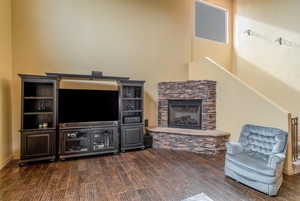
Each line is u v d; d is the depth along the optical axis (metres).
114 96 4.92
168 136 5.25
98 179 3.29
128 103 5.43
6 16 4.07
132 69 5.63
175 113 5.79
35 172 3.58
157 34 6.02
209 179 3.30
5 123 3.99
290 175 3.53
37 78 4.00
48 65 4.61
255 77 6.35
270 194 2.75
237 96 4.90
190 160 4.29
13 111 4.32
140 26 5.74
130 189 2.94
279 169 2.85
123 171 3.64
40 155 4.04
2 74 3.87
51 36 4.64
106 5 5.26
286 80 5.41
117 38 5.41
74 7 4.88
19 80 4.36
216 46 7.12
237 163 3.19
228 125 5.12
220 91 5.34
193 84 5.39
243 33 6.79
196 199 2.66
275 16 5.68
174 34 6.30
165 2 6.14
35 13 4.49
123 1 5.50
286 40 5.40
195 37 6.68
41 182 3.17
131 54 5.62
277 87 5.65
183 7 6.46
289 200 2.65
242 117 4.77
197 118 5.42
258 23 6.23
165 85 5.82
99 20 5.17
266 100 4.21
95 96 4.68
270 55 5.86
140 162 4.15
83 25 4.98
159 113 5.95
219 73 5.39
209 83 5.25
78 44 4.92
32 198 2.68
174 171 3.64
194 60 6.64
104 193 2.82
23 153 3.89
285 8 5.41
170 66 6.23
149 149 5.21
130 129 5.02
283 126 3.81
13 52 4.31
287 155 3.58
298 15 5.10
